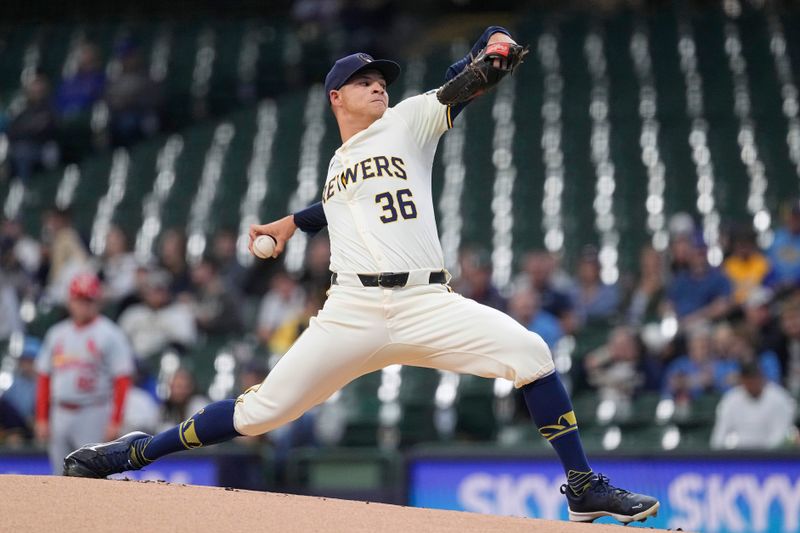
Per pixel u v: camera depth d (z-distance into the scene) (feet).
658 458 83.56
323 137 182.70
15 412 109.70
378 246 46.03
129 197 172.55
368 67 47.75
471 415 107.45
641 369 104.42
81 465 50.62
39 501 42.60
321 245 123.13
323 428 105.70
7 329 127.85
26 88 198.18
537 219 151.94
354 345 46.42
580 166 164.35
